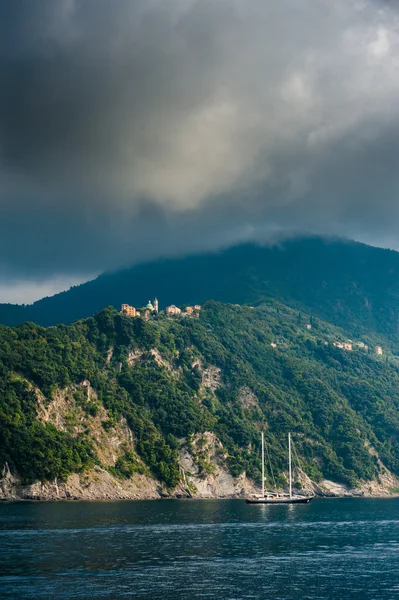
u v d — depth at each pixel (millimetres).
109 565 162125
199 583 146375
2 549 179625
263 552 182625
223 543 195875
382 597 137625
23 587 141000
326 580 150875
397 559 174625
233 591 140500
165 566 162375
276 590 141750
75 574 152500
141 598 134250
